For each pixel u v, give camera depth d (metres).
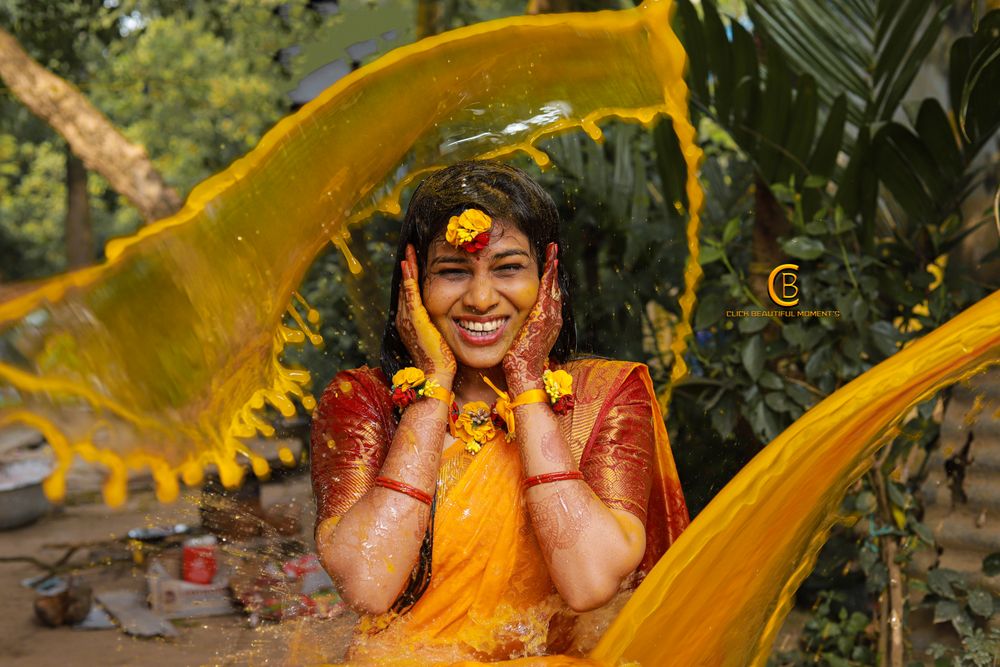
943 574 2.85
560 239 1.83
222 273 1.74
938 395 2.93
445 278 1.71
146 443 1.55
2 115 15.48
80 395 1.47
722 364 3.34
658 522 1.90
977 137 2.91
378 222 4.53
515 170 1.78
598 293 4.14
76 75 10.70
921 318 3.12
